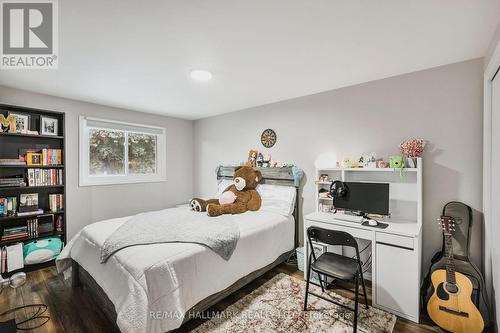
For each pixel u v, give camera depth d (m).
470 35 1.70
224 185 3.80
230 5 1.36
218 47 1.86
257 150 3.72
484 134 1.93
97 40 1.75
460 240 2.01
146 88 2.82
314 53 1.97
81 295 2.27
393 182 2.48
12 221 2.84
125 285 1.57
